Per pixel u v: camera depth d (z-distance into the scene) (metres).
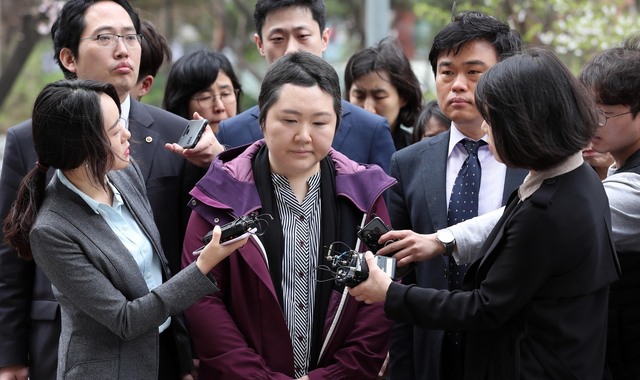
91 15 3.54
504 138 2.65
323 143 2.97
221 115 4.89
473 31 3.34
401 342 3.50
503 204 3.34
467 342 2.88
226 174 3.09
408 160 3.58
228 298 3.11
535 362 2.66
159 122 3.67
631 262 3.04
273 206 3.12
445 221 3.38
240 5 13.07
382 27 7.77
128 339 2.88
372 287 2.85
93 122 2.84
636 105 3.13
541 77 2.63
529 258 2.61
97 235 2.92
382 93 4.84
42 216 2.88
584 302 2.67
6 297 3.38
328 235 3.12
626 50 3.25
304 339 3.09
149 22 4.42
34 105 2.88
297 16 3.97
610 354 3.10
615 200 3.03
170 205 3.55
